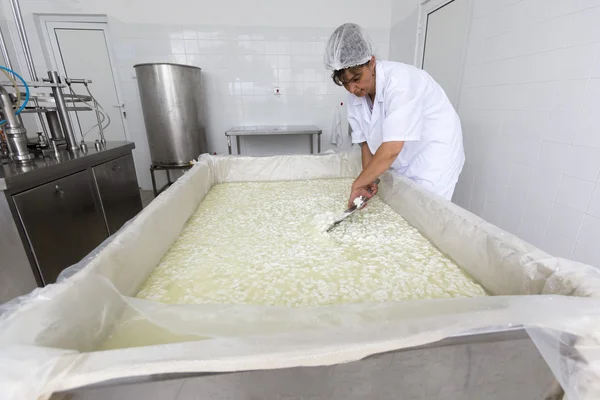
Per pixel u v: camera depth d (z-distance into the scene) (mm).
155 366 354
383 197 1452
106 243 688
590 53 1297
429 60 2777
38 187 1416
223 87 3555
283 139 3846
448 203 969
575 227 1413
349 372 408
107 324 548
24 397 335
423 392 450
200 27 3324
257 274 821
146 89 2900
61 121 1835
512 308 433
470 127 2148
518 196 1742
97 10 3172
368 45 1068
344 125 3857
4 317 429
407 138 1131
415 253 935
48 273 1480
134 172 2338
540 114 1563
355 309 481
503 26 1798
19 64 3248
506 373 452
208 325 478
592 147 1312
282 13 3377
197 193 1392
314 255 922
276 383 400
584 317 418
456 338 407
